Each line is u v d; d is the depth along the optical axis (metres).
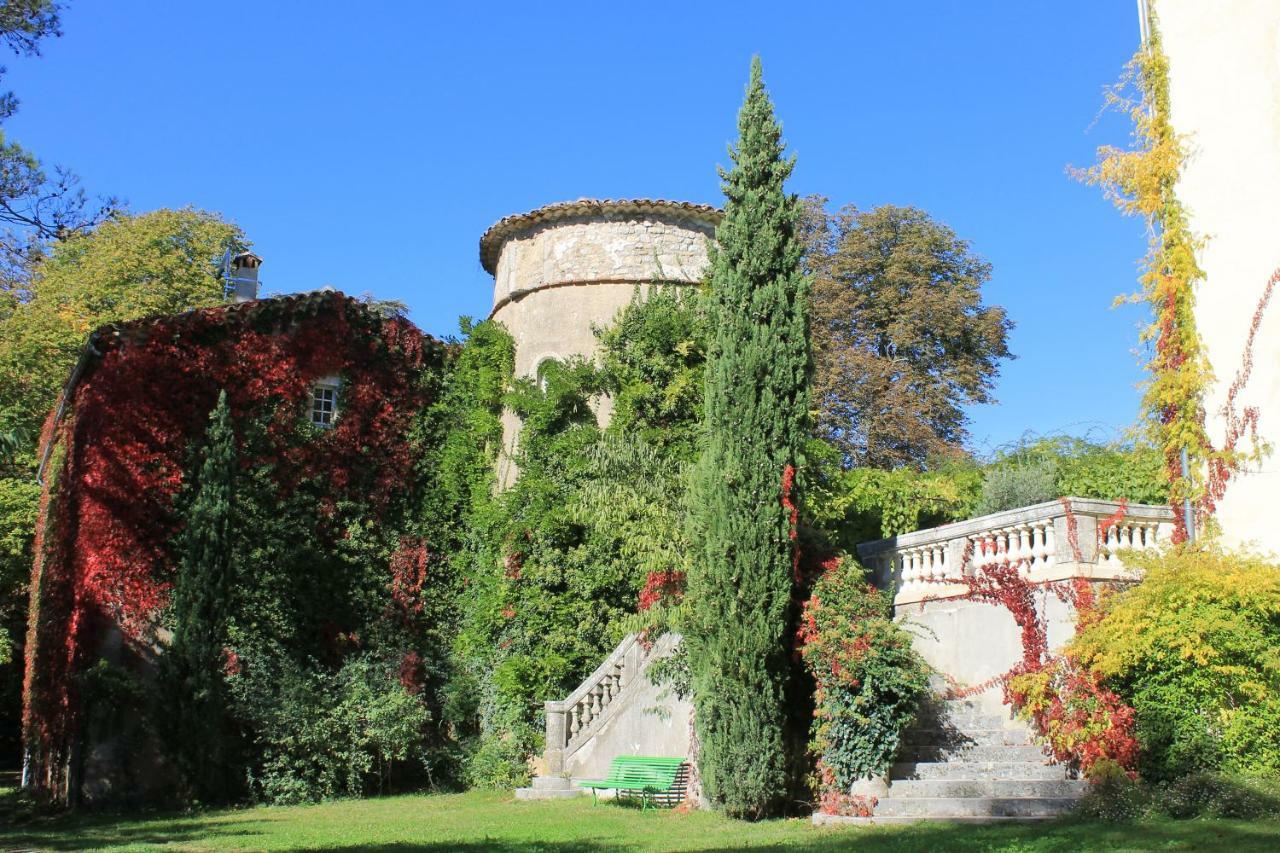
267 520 21.34
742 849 11.01
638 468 19.03
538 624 21.34
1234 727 12.20
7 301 28.06
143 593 20.23
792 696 14.50
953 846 10.24
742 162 15.49
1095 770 12.47
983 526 16.05
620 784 16.02
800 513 14.98
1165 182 15.81
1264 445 14.04
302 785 18.84
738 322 14.95
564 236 24.12
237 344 21.97
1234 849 9.06
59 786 19.73
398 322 23.83
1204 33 15.58
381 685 20.88
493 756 20.39
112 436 20.56
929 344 35.84
